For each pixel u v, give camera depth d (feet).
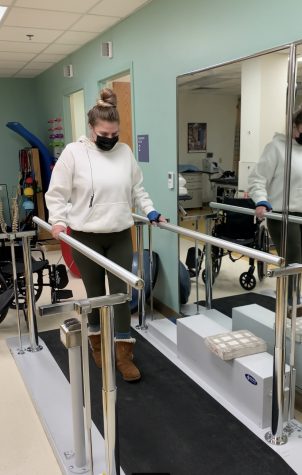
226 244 7.02
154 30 11.02
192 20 9.47
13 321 12.06
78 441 6.07
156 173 11.82
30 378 8.66
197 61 9.47
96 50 14.84
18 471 6.41
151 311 11.26
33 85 24.00
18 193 20.30
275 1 7.26
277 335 6.17
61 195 8.10
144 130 12.19
